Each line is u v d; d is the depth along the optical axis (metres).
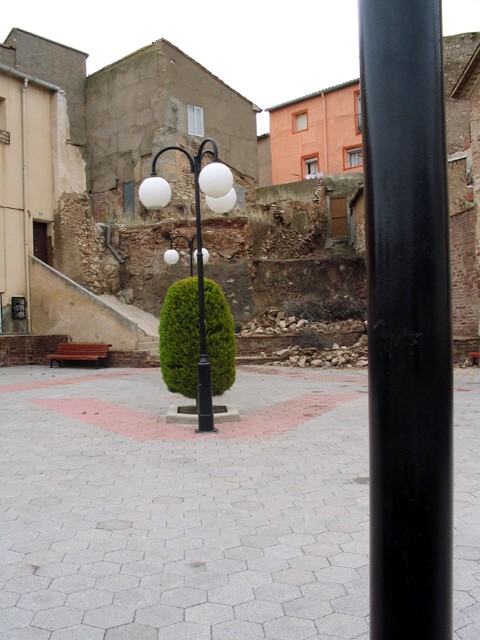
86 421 8.65
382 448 1.21
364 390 11.88
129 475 5.61
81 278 21.11
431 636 1.19
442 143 1.21
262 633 2.73
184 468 5.84
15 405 10.27
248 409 9.59
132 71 25.12
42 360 18.73
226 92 26.97
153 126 24.22
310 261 21.77
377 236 1.21
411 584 1.19
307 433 7.56
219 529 4.11
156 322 20.30
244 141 27.77
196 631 2.75
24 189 19.73
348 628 2.77
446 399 1.20
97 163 26.39
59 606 3.02
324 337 18.48
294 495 4.89
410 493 1.18
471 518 4.25
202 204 24.08
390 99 1.20
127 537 3.98
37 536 4.01
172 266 20.77
